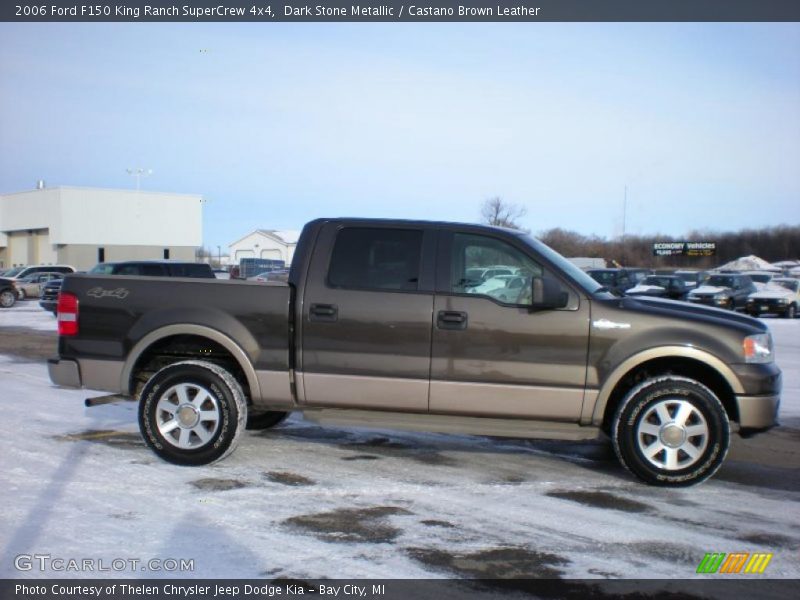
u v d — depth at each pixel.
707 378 6.04
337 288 6.05
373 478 5.91
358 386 6.02
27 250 57.16
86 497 5.27
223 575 4.06
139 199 55.75
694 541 4.67
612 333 5.73
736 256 83.31
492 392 5.86
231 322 6.14
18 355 13.61
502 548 4.51
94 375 6.31
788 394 10.33
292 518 4.94
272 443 7.02
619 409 5.78
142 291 6.25
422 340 5.90
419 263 6.03
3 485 5.52
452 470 6.19
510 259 6.00
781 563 4.36
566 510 5.21
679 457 5.71
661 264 77.50
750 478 6.11
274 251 69.88
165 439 6.12
